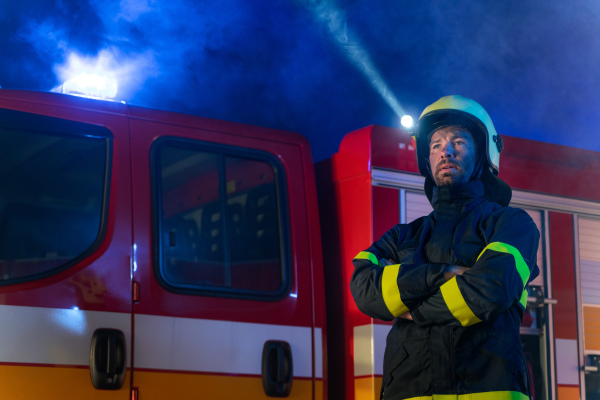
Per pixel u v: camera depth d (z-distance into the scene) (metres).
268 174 3.74
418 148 2.35
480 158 2.24
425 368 1.94
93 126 3.32
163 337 3.21
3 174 3.11
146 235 3.29
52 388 2.95
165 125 3.49
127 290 3.19
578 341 4.14
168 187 3.42
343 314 3.76
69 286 3.08
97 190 3.26
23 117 3.20
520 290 1.93
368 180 3.75
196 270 3.39
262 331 3.46
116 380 3.06
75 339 3.04
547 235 4.17
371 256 2.22
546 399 3.99
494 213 2.08
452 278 1.93
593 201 4.36
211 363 3.29
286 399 3.45
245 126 3.73
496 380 1.88
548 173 4.23
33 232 3.09
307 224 3.76
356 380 3.63
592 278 4.27
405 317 2.01
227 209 3.56
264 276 3.57
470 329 1.92
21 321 2.96
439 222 2.12
